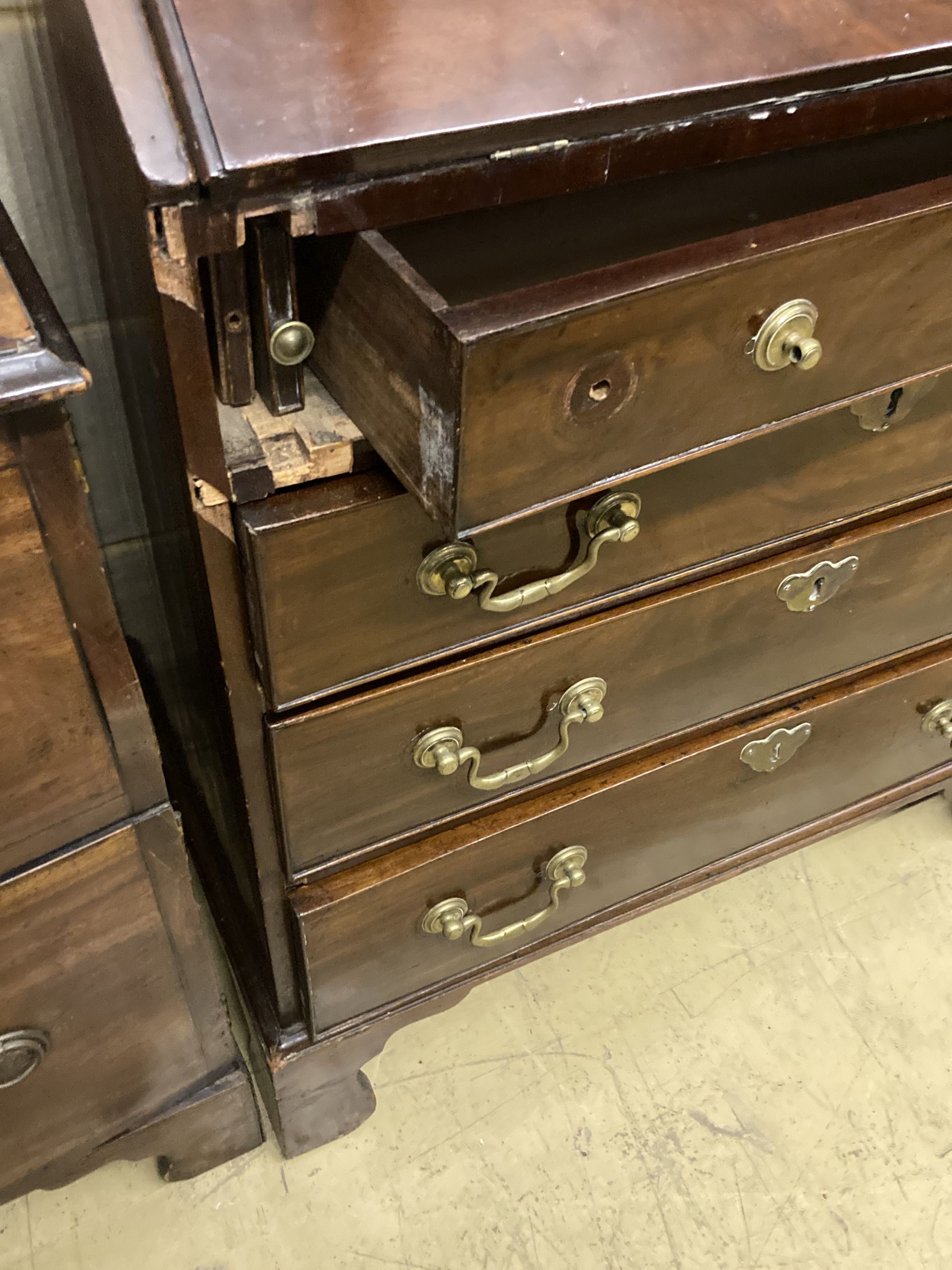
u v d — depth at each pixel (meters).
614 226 0.67
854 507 0.78
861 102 0.57
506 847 0.83
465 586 0.59
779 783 1.01
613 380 0.47
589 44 0.51
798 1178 1.00
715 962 1.16
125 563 1.03
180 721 1.11
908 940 1.18
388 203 0.48
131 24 0.45
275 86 0.45
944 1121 1.05
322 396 0.56
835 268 0.49
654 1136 1.02
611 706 0.79
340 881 0.77
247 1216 0.96
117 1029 0.75
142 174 0.43
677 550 0.71
